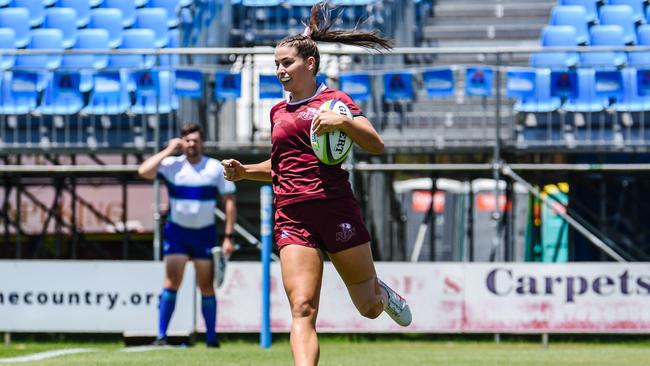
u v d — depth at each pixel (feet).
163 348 112.27
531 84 146.61
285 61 53.93
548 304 132.26
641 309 131.64
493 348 126.52
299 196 53.36
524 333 138.51
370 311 56.08
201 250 115.24
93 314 131.95
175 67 150.20
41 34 167.22
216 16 171.83
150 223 194.80
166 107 157.69
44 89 160.04
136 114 160.15
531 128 157.38
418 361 93.09
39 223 192.03
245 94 161.68
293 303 52.49
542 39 162.91
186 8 171.42
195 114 159.94
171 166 114.52
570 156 163.94
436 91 147.02
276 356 94.32
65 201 193.67
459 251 193.06
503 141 153.48
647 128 156.15
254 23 181.16
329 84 154.81
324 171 53.52
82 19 174.29
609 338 140.26
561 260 162.40
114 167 152.46
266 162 58.85
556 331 131.85
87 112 158.71
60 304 132.16
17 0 172.96
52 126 162.40
